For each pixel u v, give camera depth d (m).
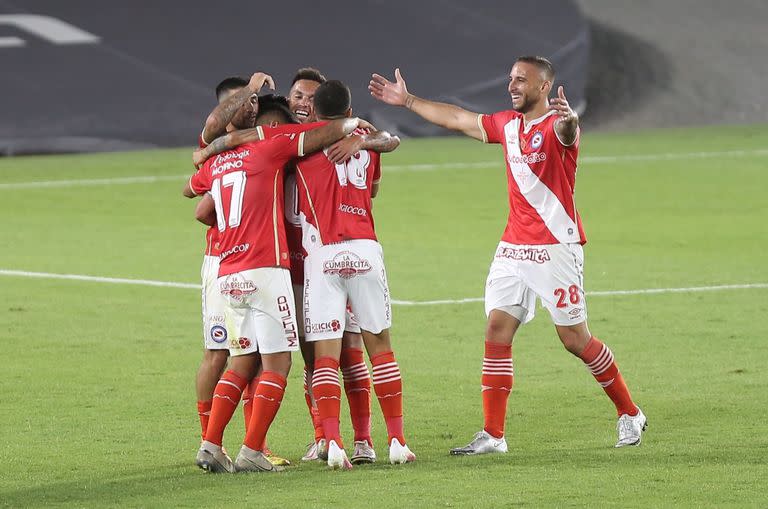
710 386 30.53
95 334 37.06
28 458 24.34
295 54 101.19
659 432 26.16
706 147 93.31
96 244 54.47
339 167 23.61
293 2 102.50
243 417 28.27
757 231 58.31
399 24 103.25
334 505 19.78
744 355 33.91
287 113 24.86
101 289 44.19
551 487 20.80
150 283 45.34
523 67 24.77
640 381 31.19
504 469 22.39
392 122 101.06
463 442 25.88
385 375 23.66
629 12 121.38
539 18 107.50
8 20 95.88
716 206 66.62
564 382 31.28
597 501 19.84
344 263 23.52
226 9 101.19
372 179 24.09
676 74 116.06
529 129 24.78
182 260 50.31
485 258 50.91
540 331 37.28
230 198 23.19
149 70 97.81
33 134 93.12
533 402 29.34
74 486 21.70
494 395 24.62
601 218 62.75
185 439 26.03
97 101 95.62
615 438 25.86
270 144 23.14
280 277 23.17
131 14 99.25
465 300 42.22
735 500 19.83
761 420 27.05
